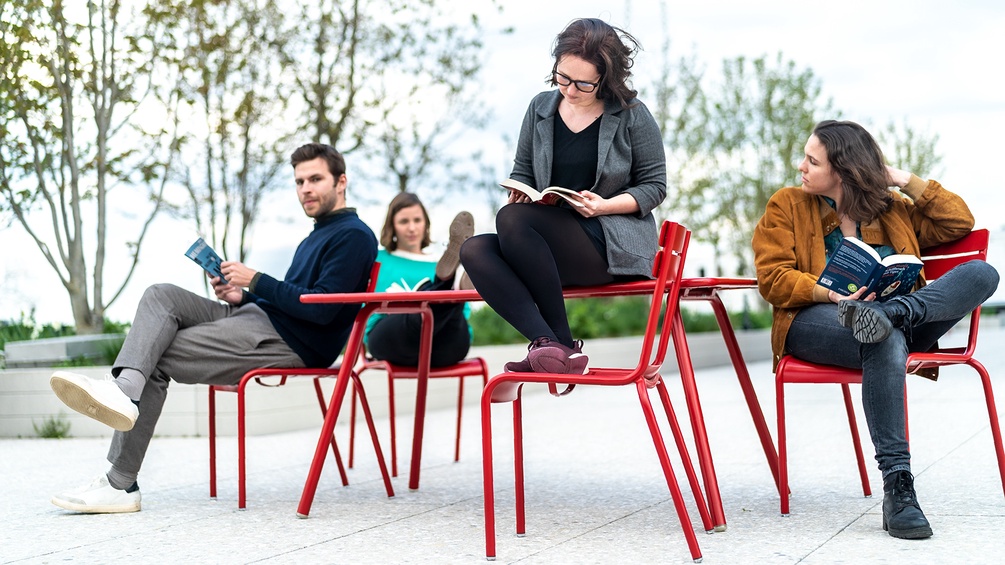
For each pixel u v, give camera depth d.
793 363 3.00
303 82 10.76
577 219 2.85
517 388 2.79
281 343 3.50
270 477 4.14
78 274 8.07
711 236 19.91
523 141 3.14
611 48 2.88
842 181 3.04
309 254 3.71
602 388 9.30
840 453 4.41
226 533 2.93
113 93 8.28
